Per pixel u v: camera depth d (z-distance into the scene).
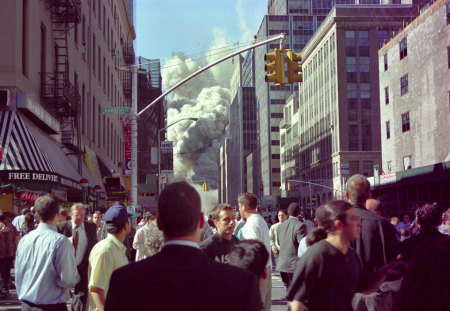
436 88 40.69
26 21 19.97
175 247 2.54
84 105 31.00
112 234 5.26
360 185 5.54
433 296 4.39
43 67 22.78
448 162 32.97
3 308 10.34
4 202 18.52
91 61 33.31
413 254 4.54
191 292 2.36
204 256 2.55
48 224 5.49
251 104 150.88
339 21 79.50
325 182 85.06
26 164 17.16
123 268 2.52
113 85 45.75
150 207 48.06
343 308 4.02
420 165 43.59
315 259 4.01
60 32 25.22
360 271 4.32
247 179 151.38
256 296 2.42
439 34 40.06
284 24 124.44
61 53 25.41
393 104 48.97
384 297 5.26
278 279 15.62
